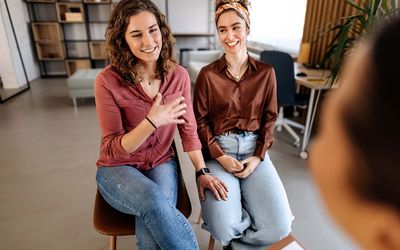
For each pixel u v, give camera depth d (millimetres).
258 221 1154
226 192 1184
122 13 1066
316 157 273
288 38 3674
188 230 956
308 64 3035
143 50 1096
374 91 227
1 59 4340
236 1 1280
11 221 1616
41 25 5312
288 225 1143
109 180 1061
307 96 2635
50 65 5699
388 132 218
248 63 1382
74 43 5645
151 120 976
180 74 1253
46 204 1769
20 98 4090
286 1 3619
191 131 1298
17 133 2863
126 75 1109
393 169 218
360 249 254
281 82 2363
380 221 230
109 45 1124
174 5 5789
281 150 2535
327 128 266
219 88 1362
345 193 247
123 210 1022
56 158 2359
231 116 1390
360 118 234
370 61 237
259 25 4328
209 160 1401
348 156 242
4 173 2117
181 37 6059
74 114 3451
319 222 1622
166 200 979
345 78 268
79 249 1436
